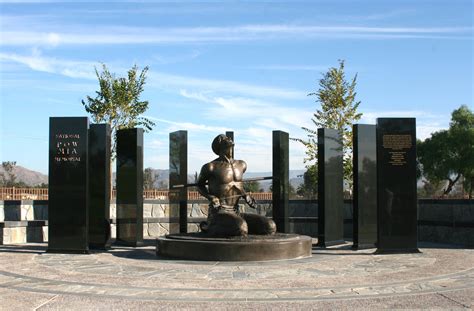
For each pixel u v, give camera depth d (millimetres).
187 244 12055
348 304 7516
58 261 12047
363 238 14898
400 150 13883
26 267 11102
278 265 11148
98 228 14664
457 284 9062
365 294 8195
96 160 14969
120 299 7848
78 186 13789
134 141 15750
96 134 15062
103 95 26250
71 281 9344
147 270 10539
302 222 20016
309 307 7340
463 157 50344
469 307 7320
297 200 21078
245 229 12328
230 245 11672
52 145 14000
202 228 13430
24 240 16688
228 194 13320
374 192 15289
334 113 27062
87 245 13617
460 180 55062
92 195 14852
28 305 7488
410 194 13820
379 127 13938
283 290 8484
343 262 11727
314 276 9820
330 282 9211
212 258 11734
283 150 16516
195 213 20453
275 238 12281
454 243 16359
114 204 19781
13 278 9695
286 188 16578
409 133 13930
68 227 13711
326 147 15773
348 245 16000
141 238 15617
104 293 8281
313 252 13875
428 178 53594
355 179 15156
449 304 7500
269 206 21453
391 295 8117
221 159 13594
